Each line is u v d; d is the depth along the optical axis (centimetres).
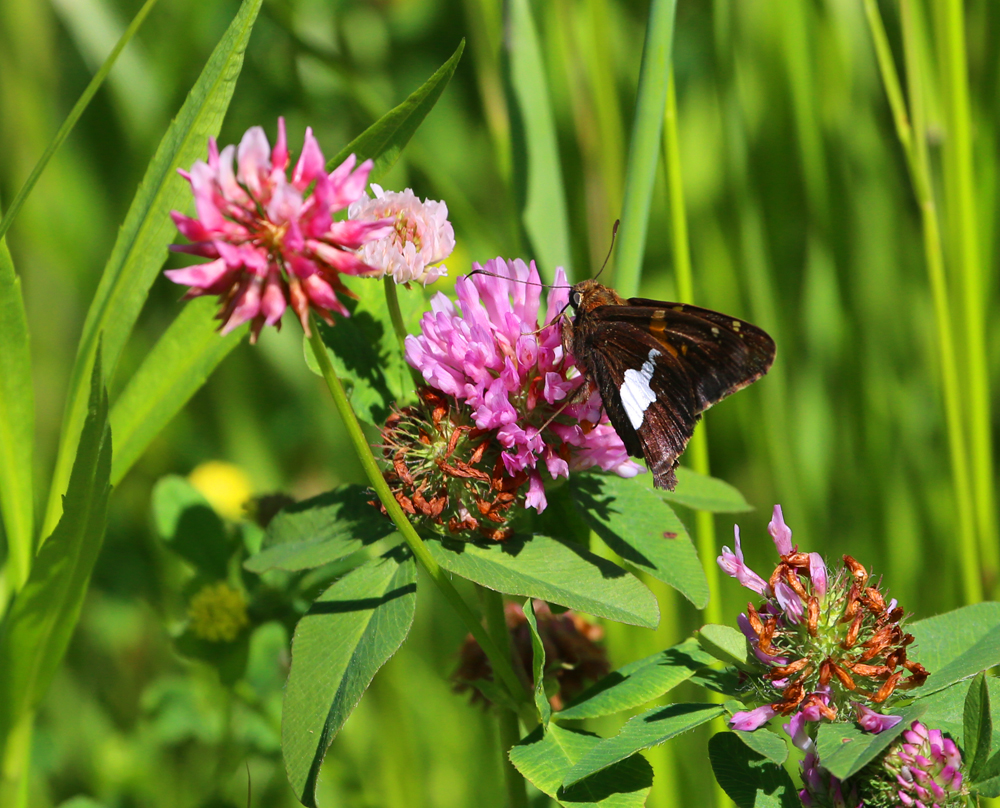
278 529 48
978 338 54
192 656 53
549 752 46
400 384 48
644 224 51
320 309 44
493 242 57
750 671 46
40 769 56
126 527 61
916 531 60
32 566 47
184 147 48
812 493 60
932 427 61
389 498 46
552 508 48
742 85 61
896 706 45
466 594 56
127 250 48
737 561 46
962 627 46
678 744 54
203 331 49
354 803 54
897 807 45
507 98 53
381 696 55
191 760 56
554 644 50
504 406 47
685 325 48
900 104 54
